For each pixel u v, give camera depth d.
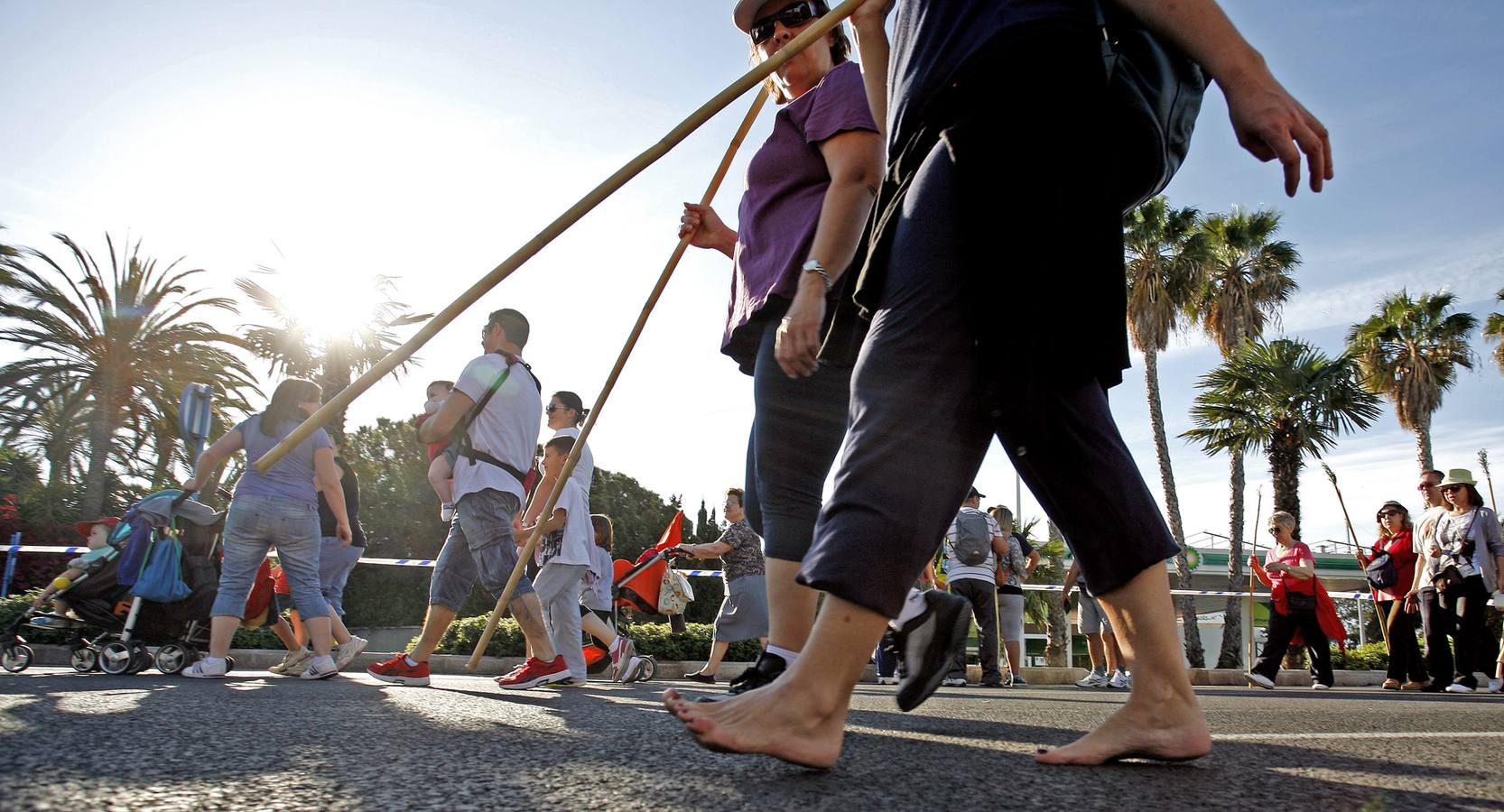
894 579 1.54
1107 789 1.45
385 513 23.72
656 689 5.28
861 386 1.63
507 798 1.30
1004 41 1.64
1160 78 1.70
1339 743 2.12
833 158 2.49
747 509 3.00
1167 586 1.77
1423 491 9.46
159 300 27.12
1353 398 23.31
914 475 1.56
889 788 1.42
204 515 5.68
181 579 5.55
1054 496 1.75
